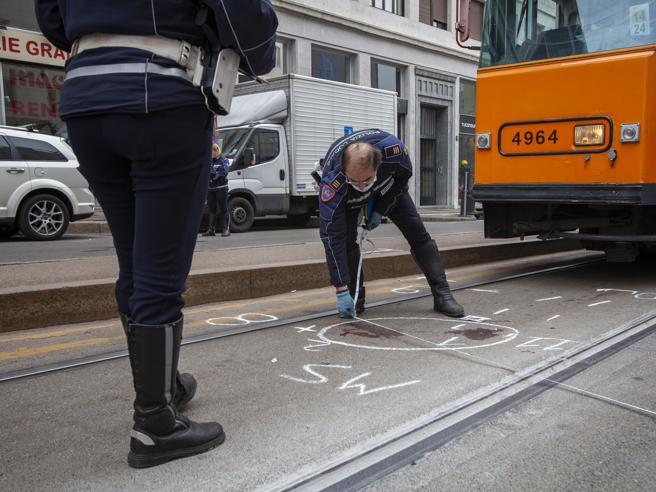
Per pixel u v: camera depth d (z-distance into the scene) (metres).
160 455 2.05
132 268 2.23
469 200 18.88
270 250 6.90
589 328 3.94
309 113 13.21
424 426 2.38
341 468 2.05
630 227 5.45
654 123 4.82
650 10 4.79
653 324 4.03
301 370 3.08
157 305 2.01
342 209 3.69
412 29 22.34
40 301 3.91
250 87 13.89
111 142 1.89
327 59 19.75
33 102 13.94
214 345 3.53
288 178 12.97
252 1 1.85
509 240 8.66
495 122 5.66
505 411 2.54
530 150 5.44
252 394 2.74
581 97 5.11
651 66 4.77
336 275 3.76
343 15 19.61
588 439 2.28
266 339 3.67
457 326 4.00
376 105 14.88
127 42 1.83
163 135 1.86
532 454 2.16
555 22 5.28
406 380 2.92
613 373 3.03
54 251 7.92
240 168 12.19
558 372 3.04
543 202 5.39
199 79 1.88
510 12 5.55
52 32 2.05
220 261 5.83
